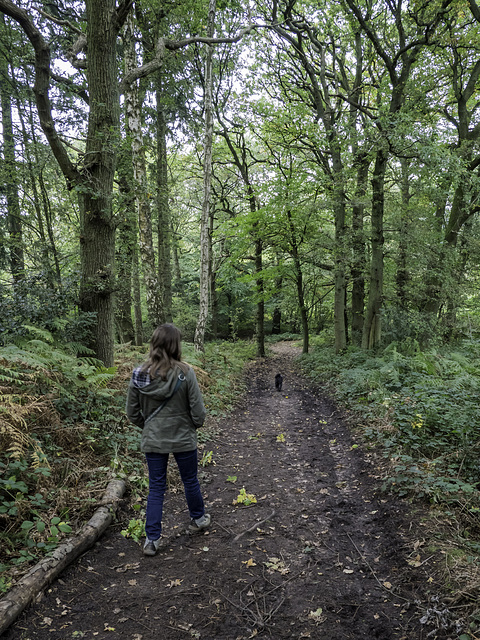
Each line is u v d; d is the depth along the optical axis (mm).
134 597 2588
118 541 3229
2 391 4270
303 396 11023
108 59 6406
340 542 3318
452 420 5035
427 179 10570
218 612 2480
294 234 17500
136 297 16469
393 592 2627
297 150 14922
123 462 4395
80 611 2416
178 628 2330
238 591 2689
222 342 25984
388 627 2328
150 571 2885
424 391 6480
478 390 6477
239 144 19609
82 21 10617
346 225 15320
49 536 2908
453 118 14914
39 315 6195
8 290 6500
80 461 4109
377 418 6371
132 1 6215
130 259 9789
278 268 19422
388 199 13359
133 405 3148
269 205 16344
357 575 2859
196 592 2666
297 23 13398
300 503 4164
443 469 4164
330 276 20891
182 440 3146
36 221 11281
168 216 16781
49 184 10828
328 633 2307
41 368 4699
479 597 2371
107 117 6418
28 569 2584
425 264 12828
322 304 27891
